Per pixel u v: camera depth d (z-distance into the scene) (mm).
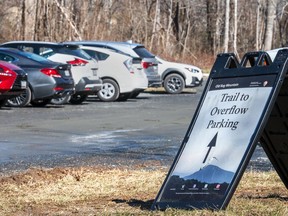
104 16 54125
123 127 18750
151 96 30953
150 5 59750
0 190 9898
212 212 7316
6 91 22156
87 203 8555
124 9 58125
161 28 56875
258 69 7617
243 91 7648
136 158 13578
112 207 8203
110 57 27594
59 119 20391
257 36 62562
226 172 7430
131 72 27500
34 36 44406
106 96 27625
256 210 7727
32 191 9766
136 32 56719
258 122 7375
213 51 62781
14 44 25844
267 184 10055
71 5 52156
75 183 10414
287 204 8203
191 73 32875
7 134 16984
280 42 67125
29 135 16844
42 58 24156
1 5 52531
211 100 7883
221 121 7680
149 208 8023
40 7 46156
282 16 68062
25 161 13102
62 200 8852
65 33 47531
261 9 66500
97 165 12617
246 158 7328
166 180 7848
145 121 20281
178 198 7684
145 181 10500
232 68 7848
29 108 23578
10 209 8289
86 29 51875
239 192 9320
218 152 7562
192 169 7699
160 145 15469
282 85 7660
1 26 51469
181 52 59219
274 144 8094
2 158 13453
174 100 28562
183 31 63219
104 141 16016
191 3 65062
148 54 30422
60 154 14000
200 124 7848
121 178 10836
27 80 23172
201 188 7555
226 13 57406
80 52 25500
